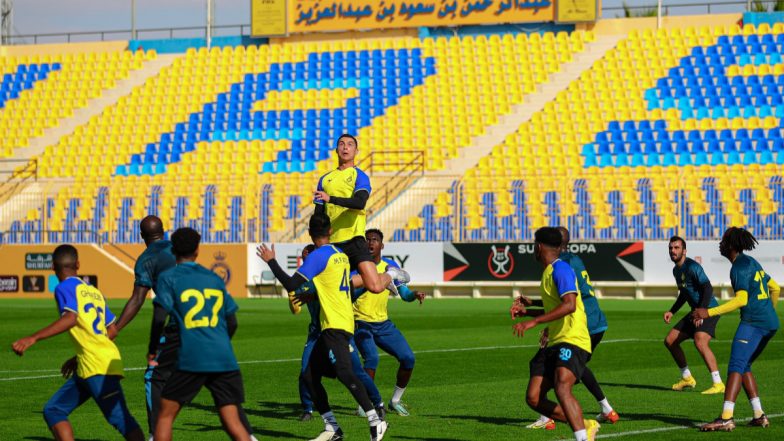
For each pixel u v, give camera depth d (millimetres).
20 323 30172
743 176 41562
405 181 46688
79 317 10547
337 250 12672
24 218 49062
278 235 45312
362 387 12203
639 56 50844
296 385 17500
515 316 12086
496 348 23031
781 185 41719
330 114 51656
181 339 9828
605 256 39562
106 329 11344
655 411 14484
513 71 51750
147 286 11852
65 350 23219
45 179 51719
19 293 43688
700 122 47000
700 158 45156
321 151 49562
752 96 47688
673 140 46281
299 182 46406
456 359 20969
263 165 49625
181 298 9852
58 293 10555
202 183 47312
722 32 51281
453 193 42281
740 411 14367
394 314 33250
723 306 12953
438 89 51594
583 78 50500
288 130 51281
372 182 47125
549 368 11289
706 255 38438
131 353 22375
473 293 40875
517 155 46750
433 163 47562
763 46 50125
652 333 26172
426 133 49250
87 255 43688
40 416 14242
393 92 52000
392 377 18500
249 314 33750
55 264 10719
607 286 39719
